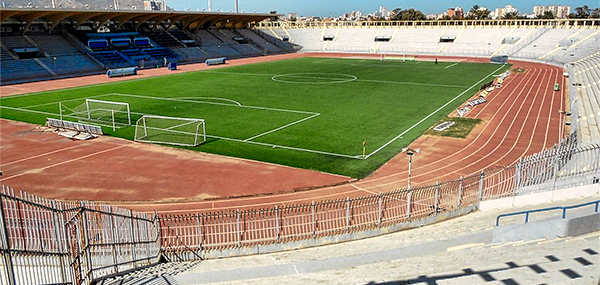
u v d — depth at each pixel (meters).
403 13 186.12
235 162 30.44
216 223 21.02
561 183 20.52
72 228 12.79
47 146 34.12
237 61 100.69
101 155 31.98
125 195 24.95
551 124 40.50
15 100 52.88
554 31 105.19
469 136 36.62
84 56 83.69
